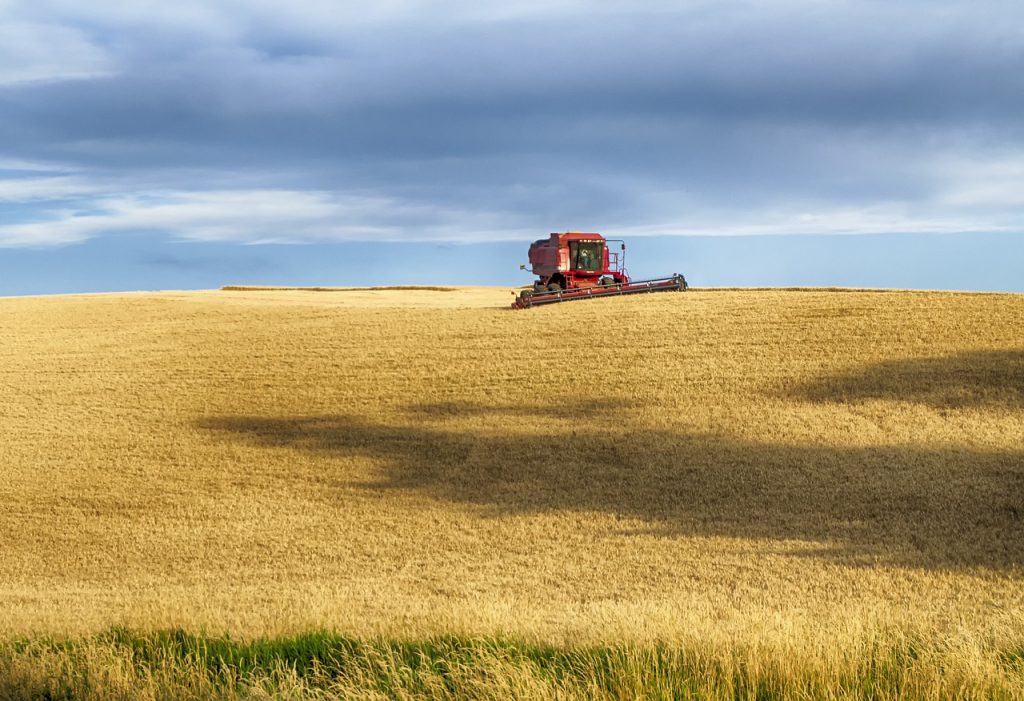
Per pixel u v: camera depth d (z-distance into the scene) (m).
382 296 65.38
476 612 10.37
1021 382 28.72
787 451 24.69
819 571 16.59
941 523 19.20
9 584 17.98
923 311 37.62
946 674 7.25
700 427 27.23
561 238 47.91
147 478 25.83
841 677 7.34
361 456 26.88
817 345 34.28
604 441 26.56
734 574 16.62
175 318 50.62
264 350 40.28
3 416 32.69
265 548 20.02
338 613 11.55
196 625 9.92
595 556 18.27
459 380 33.72
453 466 25.48
